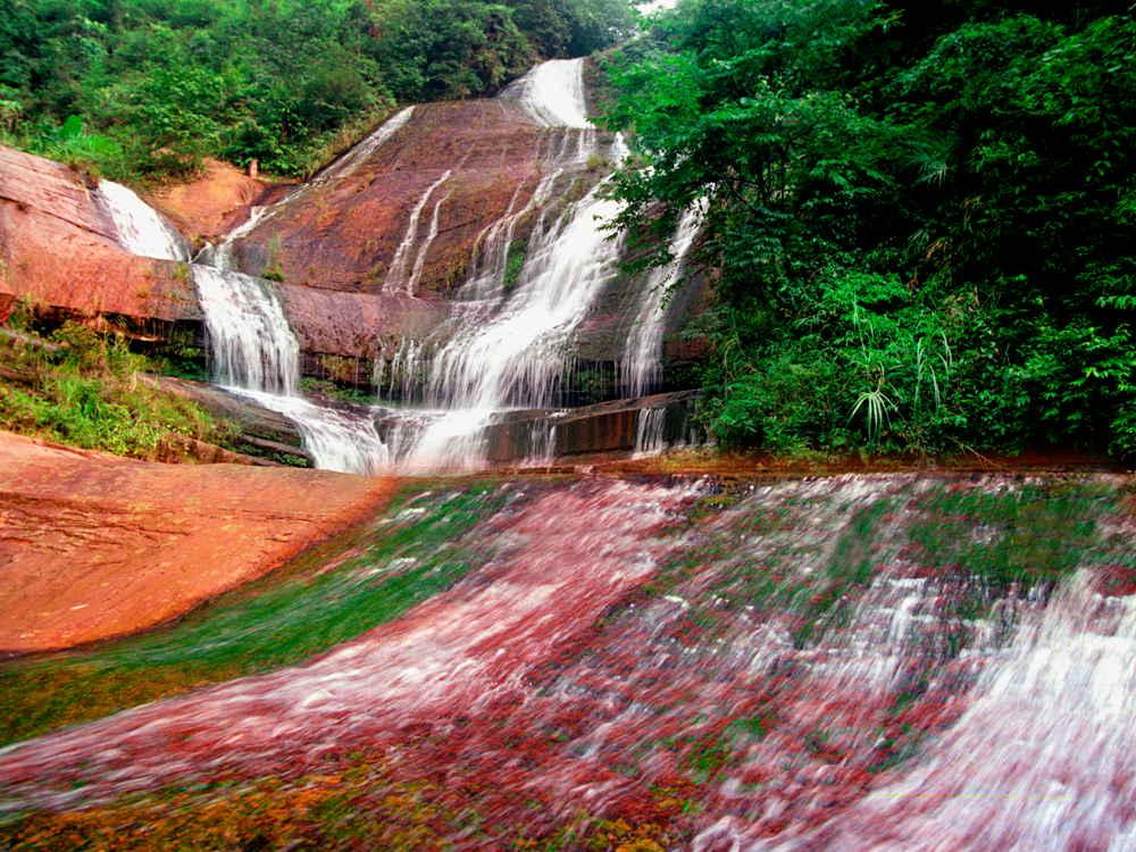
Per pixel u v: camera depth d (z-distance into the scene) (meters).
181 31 32.12
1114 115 8.02
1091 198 8.31
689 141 10.14
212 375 13.74
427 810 3.15
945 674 3.96
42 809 3.22
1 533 7.60
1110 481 5.44
